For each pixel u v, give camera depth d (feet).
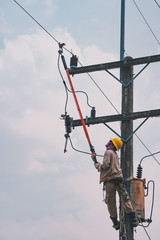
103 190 33.04
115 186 32.45
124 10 39.19
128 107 36.52
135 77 36.99
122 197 32.83
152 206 34.91
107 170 32.40
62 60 36.63
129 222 33.78
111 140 33.30
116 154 32.86
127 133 36.22
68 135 36.86
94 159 32.78
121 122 36.60
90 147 33.04
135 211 34.40
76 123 36.88
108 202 33.12
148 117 35.96
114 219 33.50
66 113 37.27
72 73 37.73
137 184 35.09
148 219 34.60
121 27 38.81
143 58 36.65
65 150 36.65
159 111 35.68
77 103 34.40
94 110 36.88
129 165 35.63
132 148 36.06
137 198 34.73
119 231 33.91
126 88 36.96
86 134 33.42
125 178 35.32
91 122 36.58
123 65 37.06
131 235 33.63
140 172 35.86
